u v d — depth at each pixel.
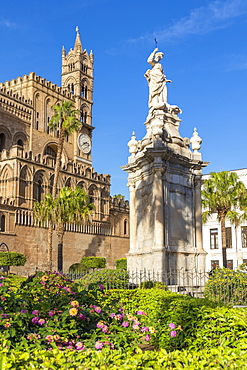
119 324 10.28
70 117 50.47
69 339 9.09
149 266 23.17
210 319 9.15
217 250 62.16
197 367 6.68
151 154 22.81
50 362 6.77
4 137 69.12
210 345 8.39
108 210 78.94
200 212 25.25
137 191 26.14
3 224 56.44
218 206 44.12
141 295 16.03
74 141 84.25
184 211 24.39
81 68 89.94
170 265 22.69
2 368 6.30
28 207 61.22
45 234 62.34
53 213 47.38
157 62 26.41
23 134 72.50
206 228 63.41
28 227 59.81
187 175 25.06
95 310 10.30
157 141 23.12
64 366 6.71
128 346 9.10
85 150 85.88
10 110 70.25
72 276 24.47
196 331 9.15
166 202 23.22
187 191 24.89
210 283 20.33
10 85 77.12
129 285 21.84
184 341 9.25
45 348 8.33
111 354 7.50
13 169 60.09
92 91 92.19
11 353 7.23
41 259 61.12
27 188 61.78
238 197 44.06
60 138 50.94
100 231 75.88
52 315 9.67
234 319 8.64
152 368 6.64
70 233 67.88
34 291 12.59
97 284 13.46
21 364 6.69
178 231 23.72
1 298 10.42
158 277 21.19
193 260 23.91
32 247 59.97
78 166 73.75
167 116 25.52
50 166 66.56
